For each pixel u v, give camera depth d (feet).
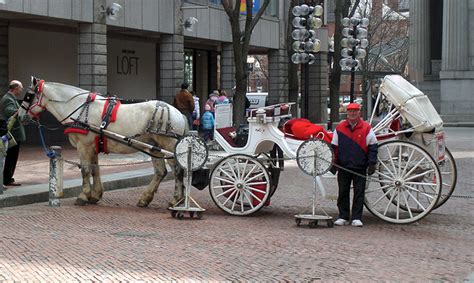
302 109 112.78
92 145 46.96
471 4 183.93
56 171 47.19
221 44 120.98
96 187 48.42
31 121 48.11
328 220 41.24
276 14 134.21
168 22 103.71
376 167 42.39
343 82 283.59
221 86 120.78
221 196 47.03
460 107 183.42
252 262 31.68
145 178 60.39
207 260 31.81
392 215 44.42
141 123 45.73
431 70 202.90
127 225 40.68
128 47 111.96
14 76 91.20
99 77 89.76
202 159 43.45
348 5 110.83
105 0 90.22
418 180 43.42
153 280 27.89
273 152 47.29
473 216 46.09
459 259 33.58
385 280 29.14
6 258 31.01
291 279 28.86
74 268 29.45
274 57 134.51
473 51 183.73
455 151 95.14
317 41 92.43
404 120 43.78
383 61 229.04
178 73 105.70
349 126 41.93
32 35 93.71
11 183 51.98
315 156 41.29
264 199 44.27
